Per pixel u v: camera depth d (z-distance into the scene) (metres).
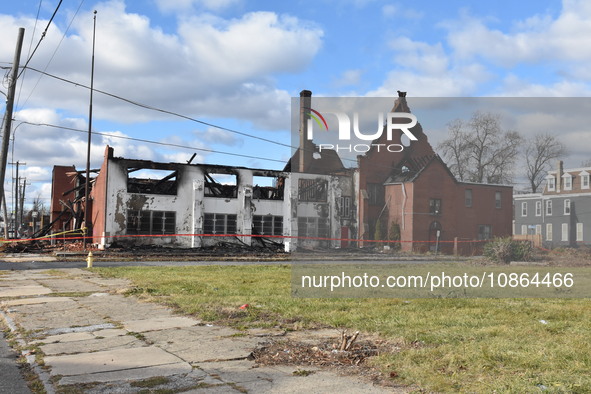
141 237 35.94
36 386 5.16
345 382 5.12
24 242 37.03
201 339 7.17
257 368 5.70
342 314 8.84
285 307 9.77
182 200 37.34
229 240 38.84
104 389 4.97
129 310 9.82
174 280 15.43
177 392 4.86
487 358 5.68
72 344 6.99
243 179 39.59
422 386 4.90
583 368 5.27
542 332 7.09
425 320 8.15
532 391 4.55
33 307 10.28
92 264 22.59
